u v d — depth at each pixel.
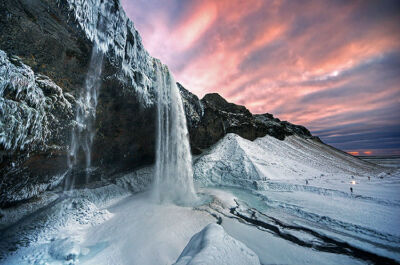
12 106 6.11
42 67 8.55
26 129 6.84
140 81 15.97
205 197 17.50
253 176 24.59
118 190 17.02
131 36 14.79
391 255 7.84
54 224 9.29
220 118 39.28
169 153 23.16
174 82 25.44
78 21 8.93
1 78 5.66
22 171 7.95
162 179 21.64
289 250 8.59
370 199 15.53
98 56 10.65
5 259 6.56
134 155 20.00
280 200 16.56
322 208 13.91
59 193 11.80
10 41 7.20
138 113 16.89
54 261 6.80
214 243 5.41
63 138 9.95
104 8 10.95
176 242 8.64
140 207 13.78
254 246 8.90
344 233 10.36
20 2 7.04
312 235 10.06
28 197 9.29
